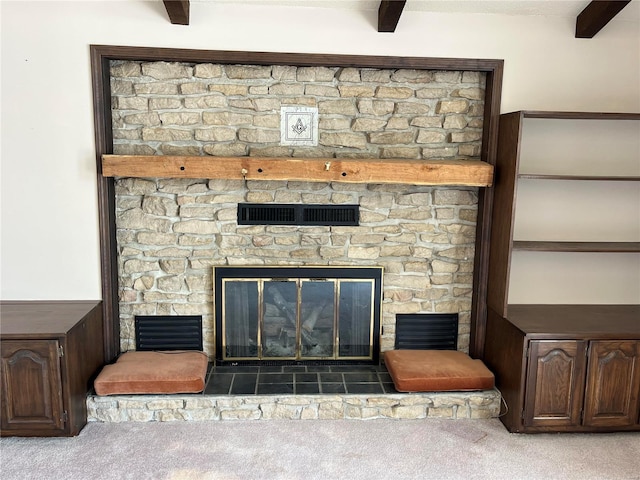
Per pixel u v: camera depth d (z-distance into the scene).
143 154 3.19
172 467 2.58
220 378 3.25
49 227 3.14
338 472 2.56
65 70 2.98
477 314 3.38
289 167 3.00
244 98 3.18
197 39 3.02
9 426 2.73
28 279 3.19
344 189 3.31
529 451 2.78
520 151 3.02
